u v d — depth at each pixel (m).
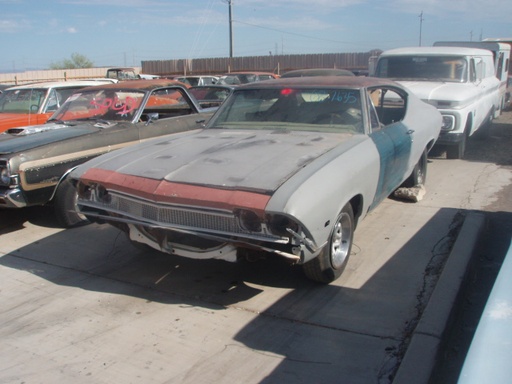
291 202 3.38
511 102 16.62
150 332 3.64
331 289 4.18
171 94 7.32
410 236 5.29
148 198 3.84
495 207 6.22
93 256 5.09
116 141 6.18
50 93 8.88
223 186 3.63
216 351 3.38
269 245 3.55
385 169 4.83
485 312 1.95
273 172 3.75
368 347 3.37
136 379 3.12
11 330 3.73
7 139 5.82
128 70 27.42
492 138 11.53
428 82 9.17
